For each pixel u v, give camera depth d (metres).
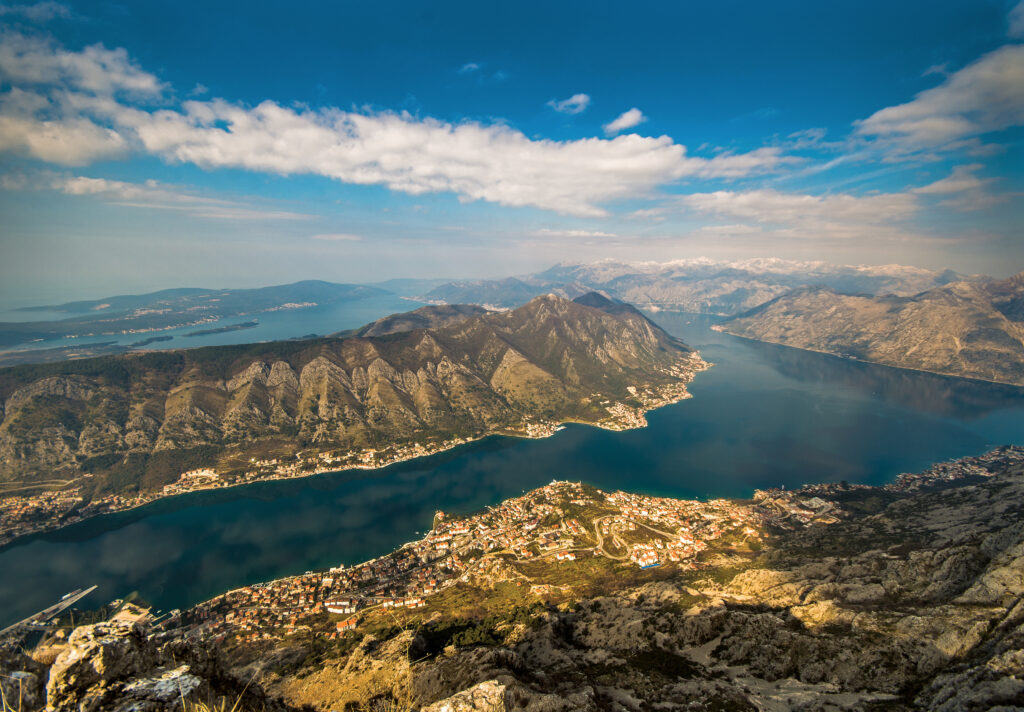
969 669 56.72
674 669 74.88
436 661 71.81
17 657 20.12
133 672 20.72
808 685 65.88
